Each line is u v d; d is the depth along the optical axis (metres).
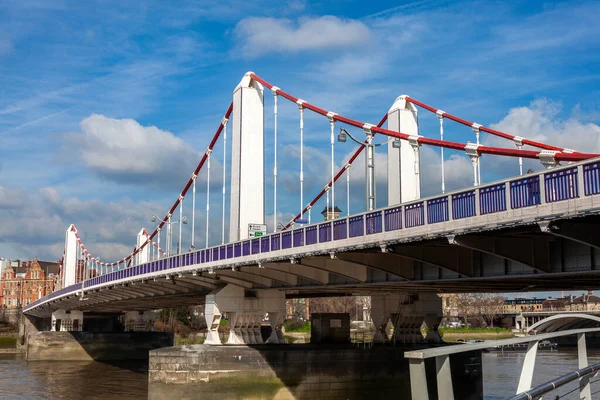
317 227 35.72
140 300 83.00
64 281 137.25
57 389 70.38
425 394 8.55
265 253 40.66
